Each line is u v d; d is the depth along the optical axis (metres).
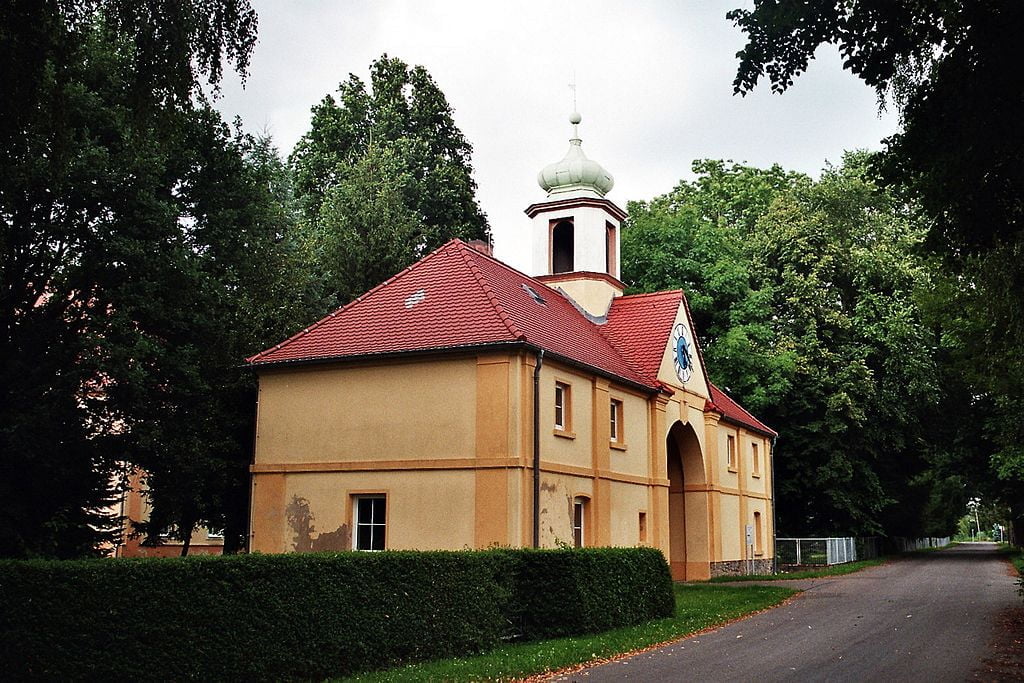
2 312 19.30
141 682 10.20
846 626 17.44
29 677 9.77
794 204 43.78
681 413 28.98
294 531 21.36
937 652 13.99
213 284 21.77
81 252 19.78
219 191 23.95
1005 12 9.54
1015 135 10.09
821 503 44.31
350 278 33.84
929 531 77.81
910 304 40.44
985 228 11.67
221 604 11.02
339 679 11.83
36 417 18.48
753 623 18.23
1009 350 17.42
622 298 30.52
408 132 43.75
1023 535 58.19
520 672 12.33
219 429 23.53
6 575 9.92
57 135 11.66
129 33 11.72
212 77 12.18
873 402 40.97
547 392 20.88
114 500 21.44
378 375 21.08
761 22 10.05
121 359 18.73
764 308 40.19
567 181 30.38
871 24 10.16
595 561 16.86
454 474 19.86
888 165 12.06
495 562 15.29
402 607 13.30
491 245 31.66
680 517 31.19
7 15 10.34
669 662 13.36
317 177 42.81
